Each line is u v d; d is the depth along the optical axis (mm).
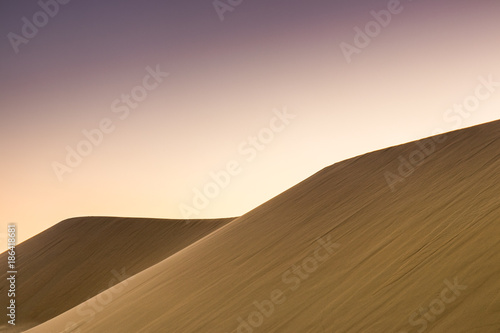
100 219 41000
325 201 14188
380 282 6539
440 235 7195
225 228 18312
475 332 4223
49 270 34250
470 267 5520
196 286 11148
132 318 10477
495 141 11766
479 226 6676
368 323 5488
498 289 4703
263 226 14641
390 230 8852
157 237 35781
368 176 14695
